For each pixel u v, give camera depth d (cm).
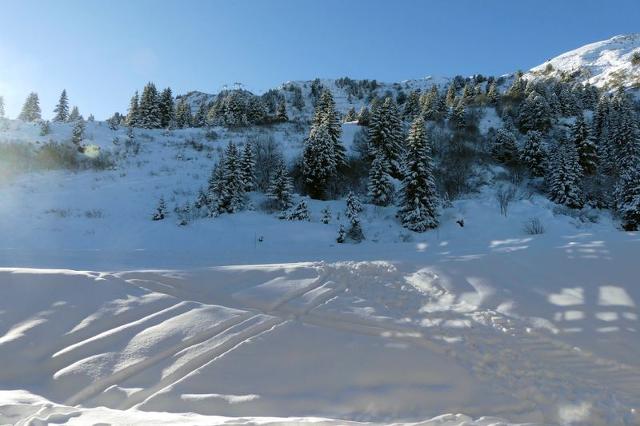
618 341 543
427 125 4619
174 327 593
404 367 509
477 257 858
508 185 3119
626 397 462
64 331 591
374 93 12462
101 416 394
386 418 438
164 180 2852
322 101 4581
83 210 2172
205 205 2348
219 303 685
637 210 2506
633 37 10625
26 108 5744
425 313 645
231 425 372
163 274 776
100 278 741
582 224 2427
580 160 3341
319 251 1641
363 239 2064
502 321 609
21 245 1593
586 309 615
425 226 2247
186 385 480
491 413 444
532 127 4619
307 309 651
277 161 3031
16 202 2188
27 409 404
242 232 2011
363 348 546
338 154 3153
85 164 3045
